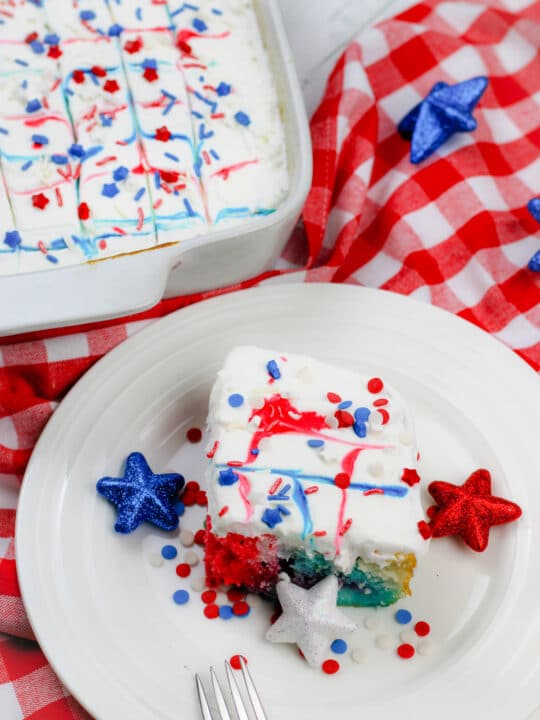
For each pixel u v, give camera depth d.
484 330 0.43
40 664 0.36
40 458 0.38
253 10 0.44
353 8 0.48
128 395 0.40
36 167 0.40
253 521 0.34
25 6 0.43
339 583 0.36
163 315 0.43
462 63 0.48
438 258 0.45
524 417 0.40
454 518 0.37
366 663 0.36
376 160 0.47
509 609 0.36
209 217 0.40
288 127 0.42
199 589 0.37
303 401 0.37
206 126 0.41
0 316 0.35
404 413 0.38
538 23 0.47
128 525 0.37
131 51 0.42
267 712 0.34
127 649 0.35
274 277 0.44
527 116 0.47
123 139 0.41
